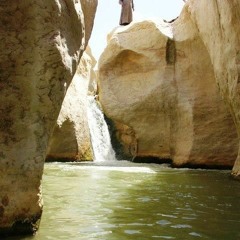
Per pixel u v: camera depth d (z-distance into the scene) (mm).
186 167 13039
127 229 3953
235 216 4582
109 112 15766
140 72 15398
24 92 3398
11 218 3434
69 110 14438
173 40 14523
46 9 3381
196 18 12750
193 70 13836
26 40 3363
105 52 16141
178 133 13930
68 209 4922
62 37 3539
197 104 13320
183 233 3801
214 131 12789
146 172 10148
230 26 8977
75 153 14641
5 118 3373
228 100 9711
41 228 3877
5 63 3355
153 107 14812
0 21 3324
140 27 15500
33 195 3533
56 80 3525
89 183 7559
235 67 8883
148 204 5355
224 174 10070
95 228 3975
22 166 3426
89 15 4434
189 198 5887
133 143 16812
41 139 3529
